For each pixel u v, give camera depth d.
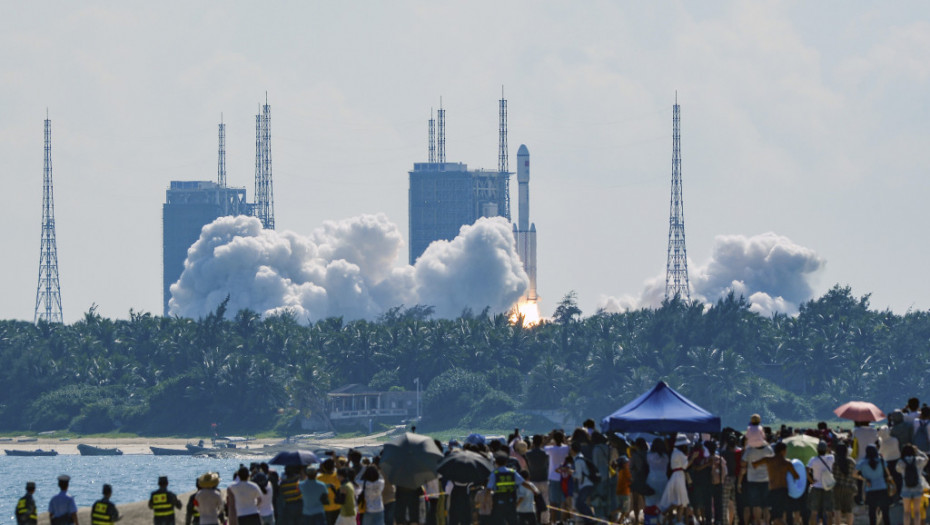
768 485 173.88
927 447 179.00
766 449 173.62
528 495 167.38
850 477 174.75
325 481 166.50
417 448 168.25
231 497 161.62
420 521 173.00
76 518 169.00
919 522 172.75
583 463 175.75
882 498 171.62
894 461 175.62
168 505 165.62
